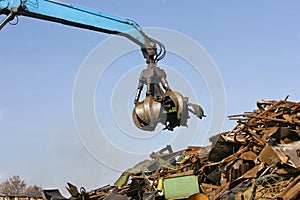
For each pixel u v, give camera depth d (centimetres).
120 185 1375
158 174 1287
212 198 1073
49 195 1252
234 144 1239
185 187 1127
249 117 1285
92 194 1352
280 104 1286
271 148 1060
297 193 940
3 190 4344
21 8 959
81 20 1055
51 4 1014
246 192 1015
